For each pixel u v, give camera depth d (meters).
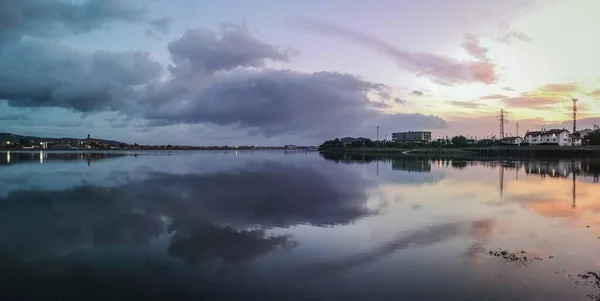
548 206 27.69
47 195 32.69
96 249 16.39
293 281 12.60
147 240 17.89
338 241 17.61
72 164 82.69
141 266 14.16
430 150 155.62
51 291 11.88
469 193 34.78
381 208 26.53
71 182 43.56
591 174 56.00
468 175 54.50
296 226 20.78
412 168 70.62
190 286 12.22
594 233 19.36
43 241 17.69
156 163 91.50
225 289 11.97
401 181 45.88
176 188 38.19
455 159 108.56
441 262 14.48
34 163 85.69
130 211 25.31
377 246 16.72
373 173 58.75
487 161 96.00
